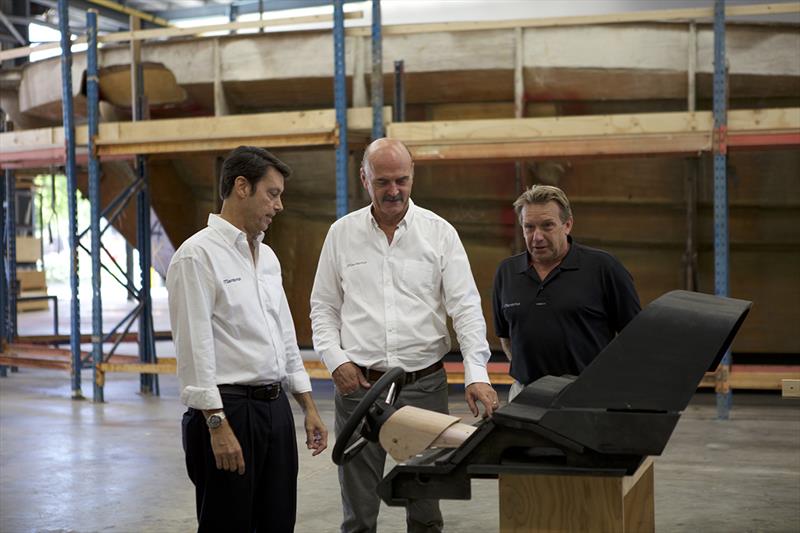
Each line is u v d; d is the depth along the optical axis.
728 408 6.46
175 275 2.46
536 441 1.59
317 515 4.35
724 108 6.07
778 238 7.56
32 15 17.03
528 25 6.80
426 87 7.48
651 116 6.17
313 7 16.47
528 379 3.13
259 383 2.58
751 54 6.97
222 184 2.59
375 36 6.59
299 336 8.51
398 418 1.80
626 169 7.50
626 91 7.28
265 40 7.43
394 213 2.93
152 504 4.57
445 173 7.87
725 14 6.13
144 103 7.55
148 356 8.10
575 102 7.47
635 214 7.67
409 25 6.77
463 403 7.39
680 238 7.66
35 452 5.76
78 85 8.02
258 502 2.63
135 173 8.28
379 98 6.58
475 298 3.04
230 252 2.54
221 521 2.51
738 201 7.53
